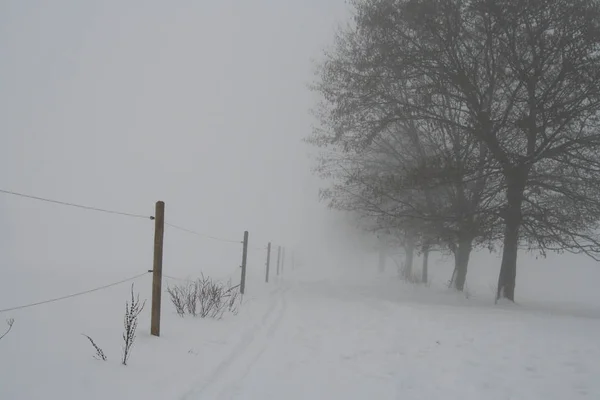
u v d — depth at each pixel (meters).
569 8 12.46
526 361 6.32
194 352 6.55
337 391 5.34
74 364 5.25
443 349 7.15
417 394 5.25
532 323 9.16
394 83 14.50
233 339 7.61
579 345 7.10
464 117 13.95
